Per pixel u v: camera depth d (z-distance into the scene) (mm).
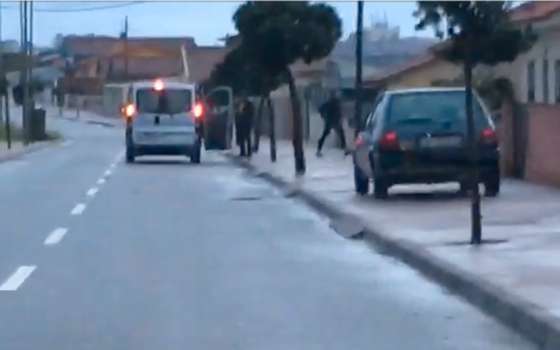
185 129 59281
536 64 51156
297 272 21875
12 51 148875
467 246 23188
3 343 15672
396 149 32688
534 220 27281
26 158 67438
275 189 42281
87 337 16031
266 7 51531
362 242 26422
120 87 155750
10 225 30031
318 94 77750
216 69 84375
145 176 49781
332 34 51719
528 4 51125
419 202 32906
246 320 17203
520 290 17891
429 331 16359
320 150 59375
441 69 65500
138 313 17781
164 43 195500
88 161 62969
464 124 32781
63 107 192250
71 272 21891
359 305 18406
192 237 27484
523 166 39156
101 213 33250
